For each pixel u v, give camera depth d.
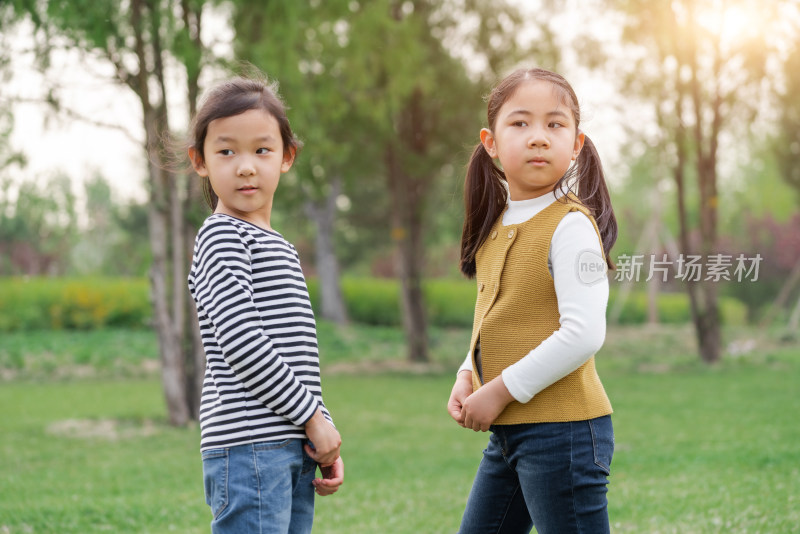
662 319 24.73
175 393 8.37
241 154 2.12
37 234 28.88
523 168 2.14
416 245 14.91
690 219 28.84
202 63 7.83
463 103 13.53
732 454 5.62
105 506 4.59
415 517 4.21
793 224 22.12
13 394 11.47
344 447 7.05
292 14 8.44
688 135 13.23
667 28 12.54
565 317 2.03
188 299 8.51
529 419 2.07
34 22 7.39
